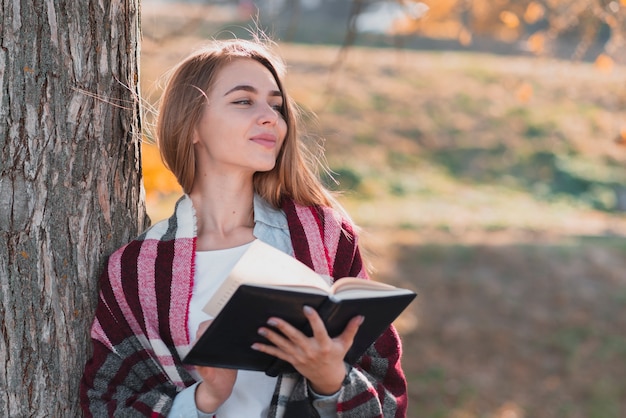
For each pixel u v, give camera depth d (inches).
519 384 433.4
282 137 116.7
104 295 113.5
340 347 98.4
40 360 111.4
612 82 1041.5
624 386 437.4
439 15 295.4
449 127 984.9
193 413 105.8
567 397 426.9
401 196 818.2
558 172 909.8
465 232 636.1
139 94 120.3
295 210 117.9
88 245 114.1
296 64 1081.4
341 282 97.0
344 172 832.9
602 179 888.9
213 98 114.1
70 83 110.1
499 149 950.4
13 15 106.1
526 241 607.8
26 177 108.7
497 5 299.1
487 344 459.5
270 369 103.7
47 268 111.0
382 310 100.6
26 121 107.9
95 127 113.0
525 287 519.5
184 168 117.2
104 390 111.4
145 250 113.3
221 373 105.3
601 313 496.7
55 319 112.0
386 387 114.9
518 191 879.1
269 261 96.8
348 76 1067.3
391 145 930.1
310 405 107.1
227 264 113.3
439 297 501.4
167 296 111.3
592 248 578.6
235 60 115.6
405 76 1086.4
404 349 446.6
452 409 406.0
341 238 117.5
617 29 283.1
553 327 480.4
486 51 1251.8
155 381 112.0
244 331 96.9
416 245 562.9
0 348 109.5
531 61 1159.6
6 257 109.0
